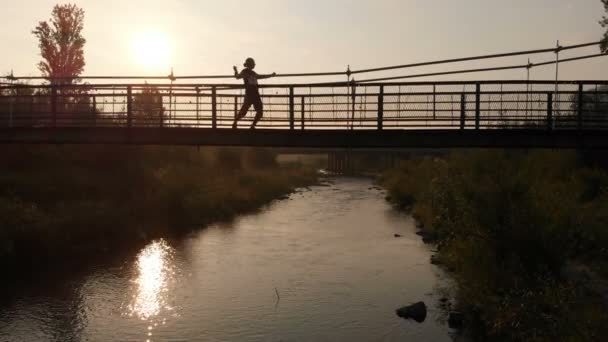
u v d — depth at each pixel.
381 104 15.41
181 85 16.77
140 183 32.66
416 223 30.23
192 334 12.80
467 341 12.09
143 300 15.35
